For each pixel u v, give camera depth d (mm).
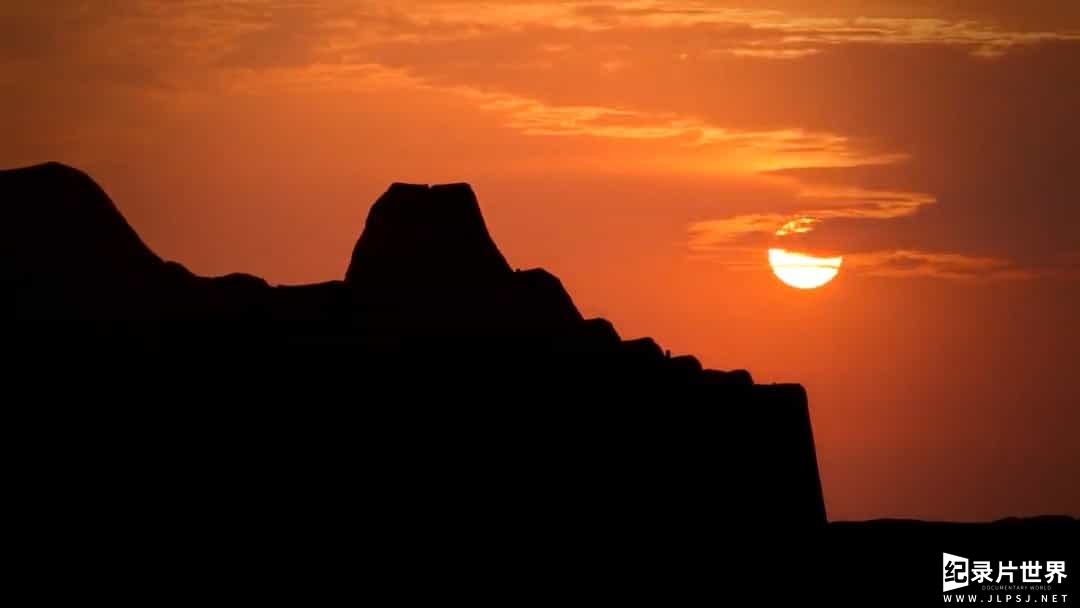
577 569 148250
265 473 142125
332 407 148125
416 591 140875
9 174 159625
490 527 147000
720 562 156750
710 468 163125
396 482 145875
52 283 152250
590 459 155375
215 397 145250
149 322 152500
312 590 137750
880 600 158250
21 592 130250
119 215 164375
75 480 136250
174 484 138750
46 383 141125
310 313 163625
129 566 133875
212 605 134375
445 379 154500
